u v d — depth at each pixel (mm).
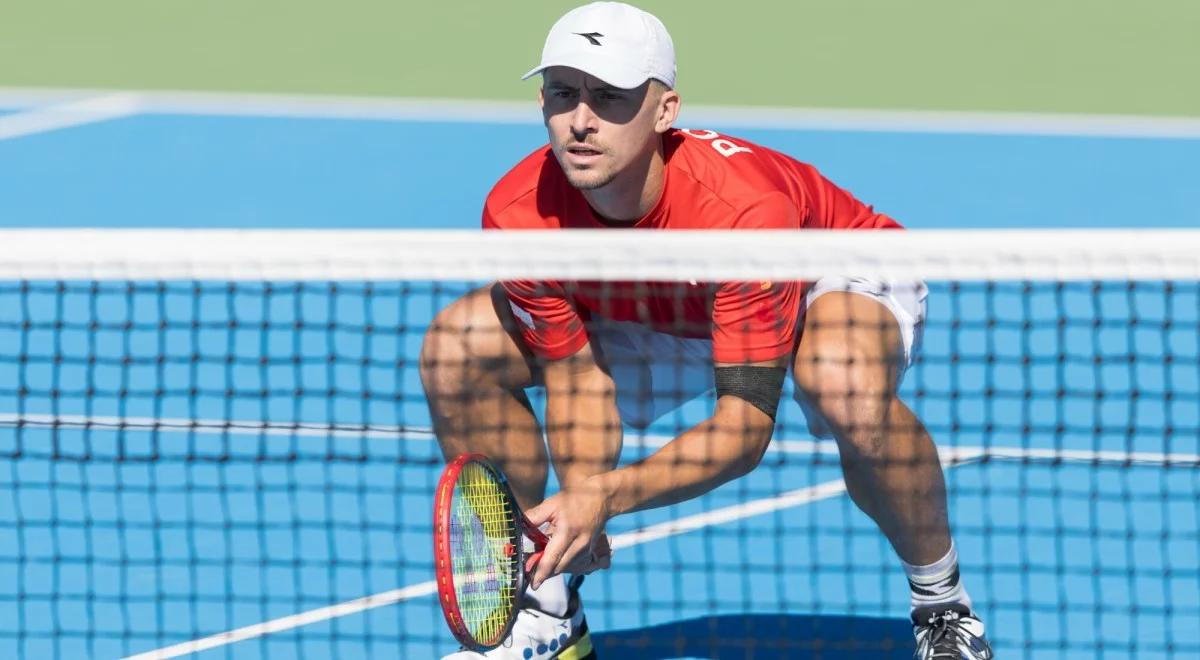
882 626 17969
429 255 13883
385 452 22859
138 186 38281
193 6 59219
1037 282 28891
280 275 13898
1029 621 18062
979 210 36875
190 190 38031
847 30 55781
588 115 14391
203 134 42875
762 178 15375
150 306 28234
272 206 36875
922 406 24516
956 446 23078
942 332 27281
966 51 52656
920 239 13695
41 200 37094
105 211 36344
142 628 18047
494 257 13867
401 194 37875
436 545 13039
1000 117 44938
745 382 14625
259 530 20469
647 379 16859
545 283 15273
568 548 13930
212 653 17547
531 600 16344
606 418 15992
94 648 17625
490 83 48625
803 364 15055
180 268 14031
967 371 25750
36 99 46344
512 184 16078
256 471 22250
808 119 44875
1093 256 13594
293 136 42812
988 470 22219
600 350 16500
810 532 20328
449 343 15961
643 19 14703
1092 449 22875
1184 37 54156
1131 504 21047
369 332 22984
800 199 16109
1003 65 50844
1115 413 24156
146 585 19031
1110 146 41938
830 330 15133
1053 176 39406
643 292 15391
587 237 13836
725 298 14453
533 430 16422
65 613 18359
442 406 16094
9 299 28531
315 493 21578
